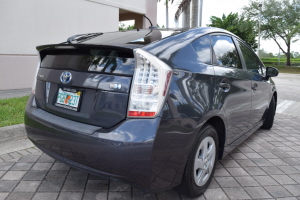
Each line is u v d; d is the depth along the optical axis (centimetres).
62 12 767
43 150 226
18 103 477
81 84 197
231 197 236
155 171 179
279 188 257
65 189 235
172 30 255
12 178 250
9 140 330
